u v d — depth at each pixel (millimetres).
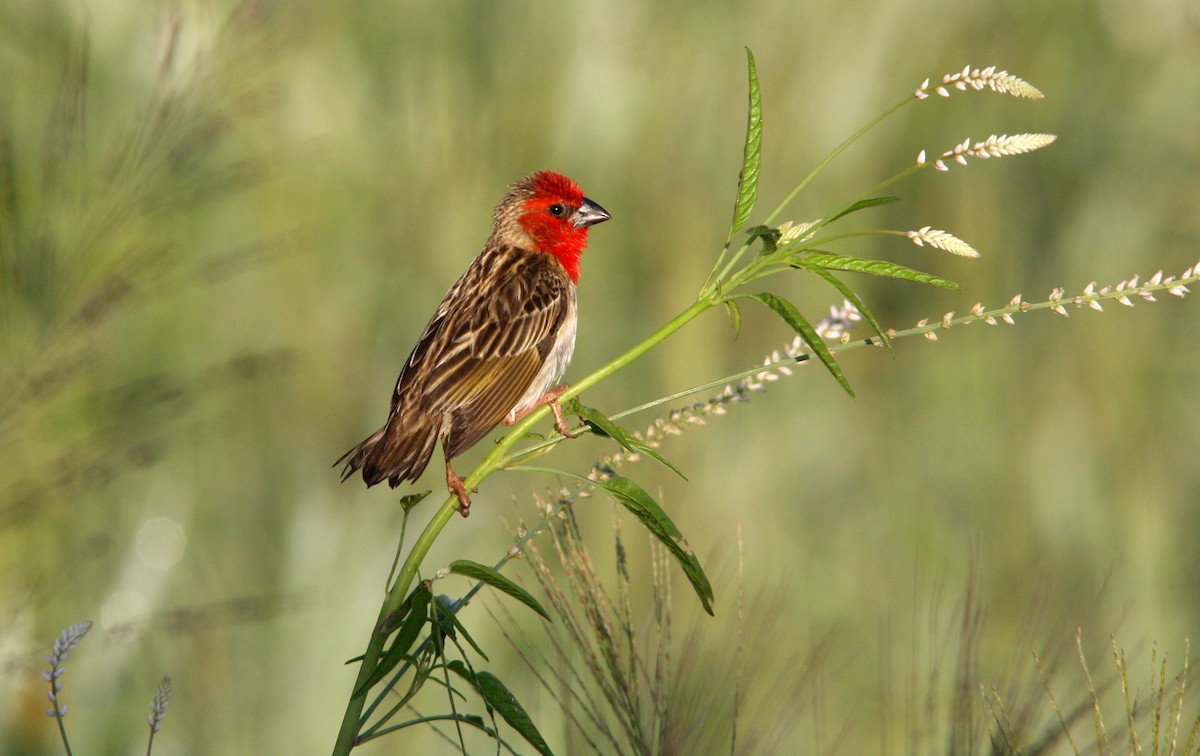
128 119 10445
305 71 12555
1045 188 13938
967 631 6469
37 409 9453
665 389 12344
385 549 10289
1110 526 12094
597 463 5344
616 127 13125
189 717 9531
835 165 13617
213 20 10438
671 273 12781
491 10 13062
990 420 12852
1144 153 14086
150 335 11164
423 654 4684
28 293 9211
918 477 12547
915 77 13852
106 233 9422
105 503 10461
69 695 9438
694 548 11086
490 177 12953
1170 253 13812
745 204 4902
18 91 10188
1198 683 9055
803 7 13586
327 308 12023
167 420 10539
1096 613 9891
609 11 13156
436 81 12938
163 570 10188
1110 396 12977
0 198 9289
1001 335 13391
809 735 8906
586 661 5316
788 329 13031
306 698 9664
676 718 5379
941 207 13781
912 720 6070
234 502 10734
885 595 11109
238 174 11109
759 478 11930
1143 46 14328
